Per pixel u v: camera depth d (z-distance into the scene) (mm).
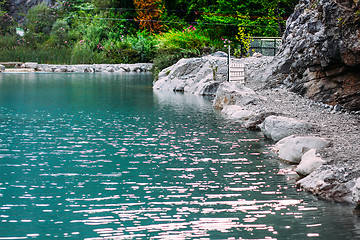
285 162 8234
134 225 5535
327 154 7406
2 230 5383
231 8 31344
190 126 11500
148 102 16016
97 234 5285
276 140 9656
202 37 27281
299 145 8188
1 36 37094
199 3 35906
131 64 34031
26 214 5859
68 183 7066
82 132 10719
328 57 11664
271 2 30531
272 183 7055
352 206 6105
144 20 37812
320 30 12172
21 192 6660
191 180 7207
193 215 5828
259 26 30078
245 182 7105
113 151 8992
